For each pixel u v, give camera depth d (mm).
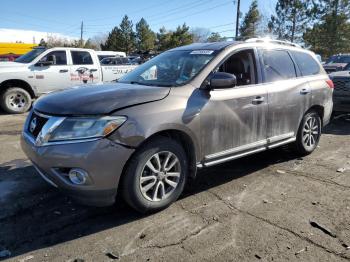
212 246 3307
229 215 3891
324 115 6141
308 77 5777
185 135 4012
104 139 3400
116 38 67375
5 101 10219
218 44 4875
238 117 4500
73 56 11484
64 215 3865
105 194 3500
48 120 3580
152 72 4781
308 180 4938
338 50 43656
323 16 44312
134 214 3887
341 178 5023
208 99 4168
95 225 3672
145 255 3174
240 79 4695
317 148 6566
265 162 5668
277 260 3109
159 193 3895
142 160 3633
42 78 10734
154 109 3707
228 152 4477
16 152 6086
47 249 3260
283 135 5301
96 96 3715
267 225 3682
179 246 3309
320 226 3658
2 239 3404
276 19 48906
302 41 46719
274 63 5242
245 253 3207
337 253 3213
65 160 3406
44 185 4629
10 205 4074
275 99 5008
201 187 4648
